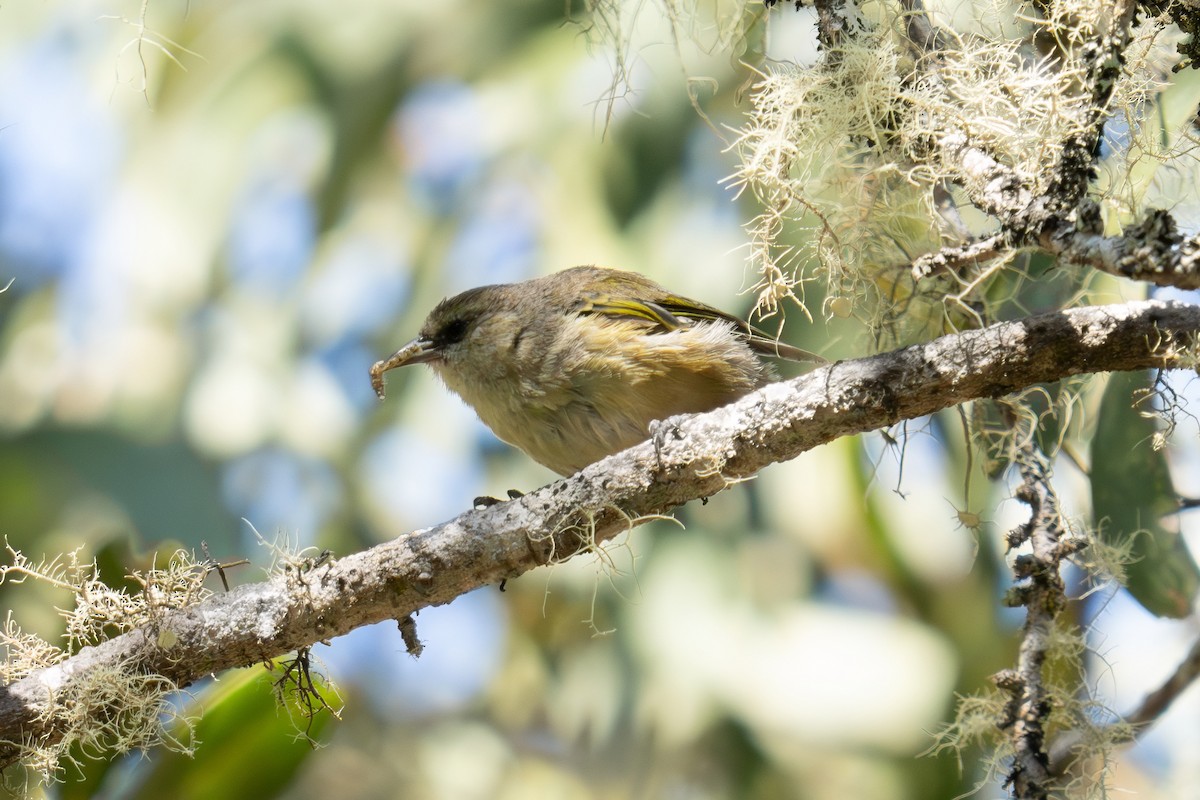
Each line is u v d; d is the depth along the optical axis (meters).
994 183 5.54
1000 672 5.49
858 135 6.45
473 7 13.11
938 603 12.41
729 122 11.97
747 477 6.11
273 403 12.80
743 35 6.85
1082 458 7.82
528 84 12.58
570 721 13.07
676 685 12.35
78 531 12.44
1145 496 7.30
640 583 12.65
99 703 6.14
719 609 12.54
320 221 12.95
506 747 14.27
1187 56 5.86
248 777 7.05
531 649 13.76
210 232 12.86
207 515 12.45
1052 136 5.42
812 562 12.66
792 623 12.59
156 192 12.93
